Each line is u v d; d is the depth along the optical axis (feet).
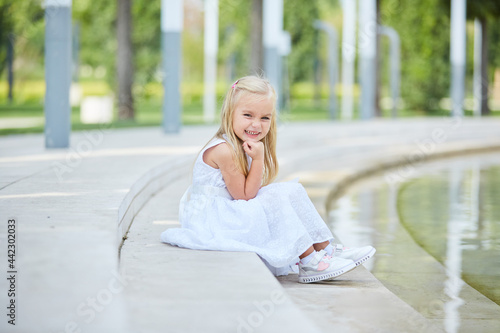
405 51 129.08
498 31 134.92
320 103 175.01
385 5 120.57
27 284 10.80
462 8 90.48
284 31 141.90
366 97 87.30
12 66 132.16
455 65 91.35
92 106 78.59
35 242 13.01
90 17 119.44
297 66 148.36
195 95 199.82
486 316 14.98
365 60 86.69
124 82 91.81
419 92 130.21
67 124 37.45
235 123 15.66
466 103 140.97
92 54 139.74
